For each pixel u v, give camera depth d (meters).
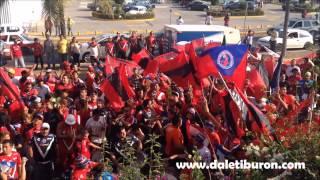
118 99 12.32
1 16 36.44
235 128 8.57
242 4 53.34
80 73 23.42
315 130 6.75
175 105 11.19
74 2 61.88
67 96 12.27
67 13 51.59
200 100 10.79
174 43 25.91
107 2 46.72
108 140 10.32
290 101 12.02
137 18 48.06
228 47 9.76
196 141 8.94
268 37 31.77
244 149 7.01
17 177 8.53
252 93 12.75
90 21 46.31
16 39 27.17
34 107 11.11
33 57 27.62
